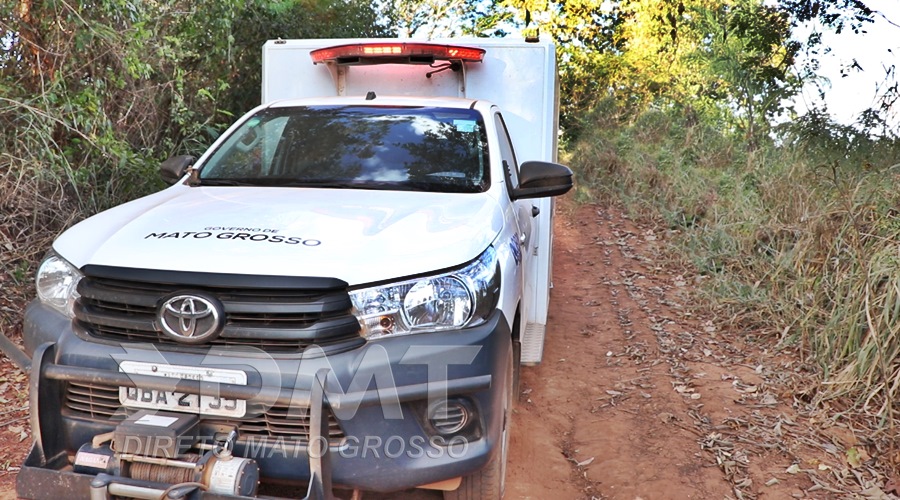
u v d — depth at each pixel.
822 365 5.37
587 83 19.48
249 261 2.85
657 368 5.71
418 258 2.96
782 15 10.89
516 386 4.09
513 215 3.98
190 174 4.25
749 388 5.25
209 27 7.90
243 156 4.32
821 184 7.70
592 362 5.93
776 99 11.73
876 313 5.16
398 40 5.68
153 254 2.92
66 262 3.09
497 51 5.65
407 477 2.84
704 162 11.92
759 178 9.36
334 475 2.78
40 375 2.82
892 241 5.64
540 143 5.66
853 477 4.12
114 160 6.38
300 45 5.98
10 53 6.24
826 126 9.09
